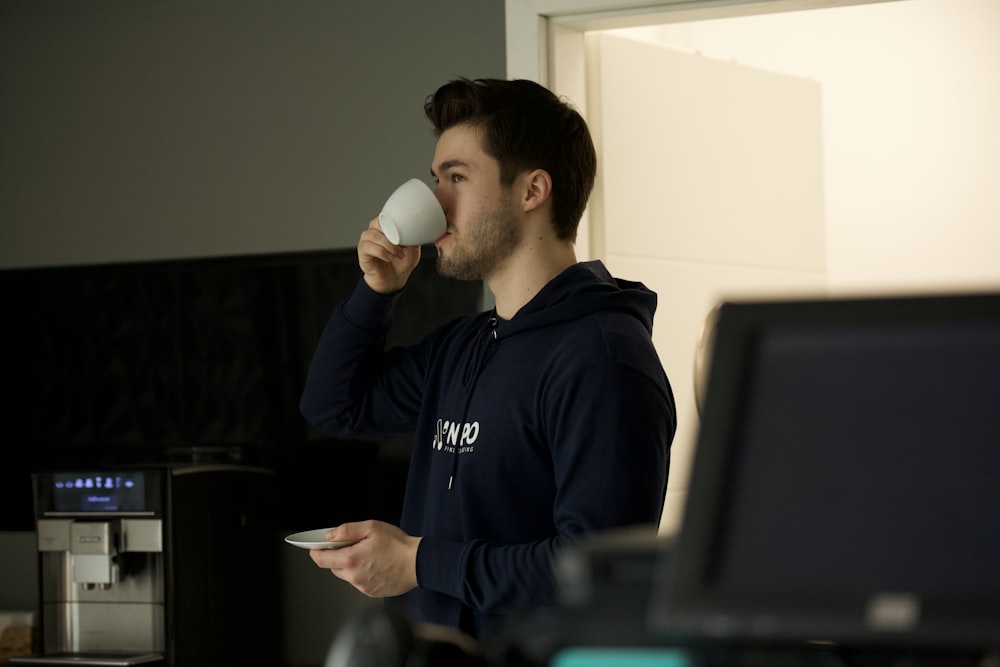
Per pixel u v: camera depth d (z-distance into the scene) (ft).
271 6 11.32
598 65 10.84
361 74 10.99
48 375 12.03
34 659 9.64
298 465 11.23
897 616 2.51
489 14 10.56
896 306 2.68
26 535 12.02
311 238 11.14
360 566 6.50
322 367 8.13
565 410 6.31
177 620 9.81
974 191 15.57
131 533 9.78
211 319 11.52
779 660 2.75
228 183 11.44
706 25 15.72
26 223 12.12
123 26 11.81
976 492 2.58
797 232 12.51
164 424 11.68
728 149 11.85
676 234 11.32
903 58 15.69
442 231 7.20
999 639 2.47
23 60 12.15
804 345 2.72
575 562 2.72
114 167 11.83
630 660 2.62
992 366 2.62
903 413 2.65
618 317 6.66
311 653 11.10
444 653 2.97
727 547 2.63
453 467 6.93
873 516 2.61
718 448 2.68
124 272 11.79
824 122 15.93
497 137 7.00
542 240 7.11
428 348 7.91
